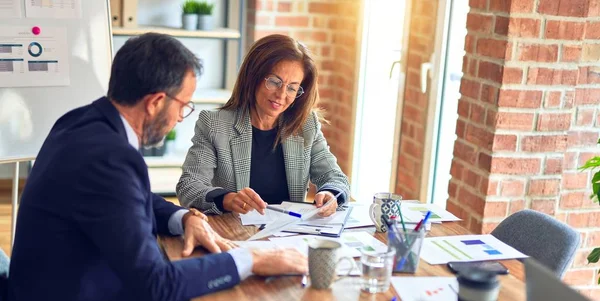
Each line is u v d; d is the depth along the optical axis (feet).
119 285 5.62
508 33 9.05
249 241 6.40
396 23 13.53
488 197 9.56
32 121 9.97
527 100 9.32
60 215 5.32
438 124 11.76
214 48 15.84
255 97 7.97
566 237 6.77
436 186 12.05
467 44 9.98
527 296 4.61
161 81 5.48
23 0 9.79
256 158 8.16
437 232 6.97
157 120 5.66
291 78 7.72
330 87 15.97
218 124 8.02
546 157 9.59
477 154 9.77
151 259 5.20
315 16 15.37
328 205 7.30
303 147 8.29
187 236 6.24
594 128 9.83
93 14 10.33
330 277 5.45
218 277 5.39
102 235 5.19
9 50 9.73
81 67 10.27
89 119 5.60
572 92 9.42
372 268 5.40
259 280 5.63
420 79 12.11
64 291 5.41
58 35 10.05
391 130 13.83
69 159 5.31
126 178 5.27
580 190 10.03
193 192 7.48
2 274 6.13
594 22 9.43
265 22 15.07
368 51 14.29
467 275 5.20
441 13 11.34
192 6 14.75
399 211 6.48
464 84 10.08
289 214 7.16
